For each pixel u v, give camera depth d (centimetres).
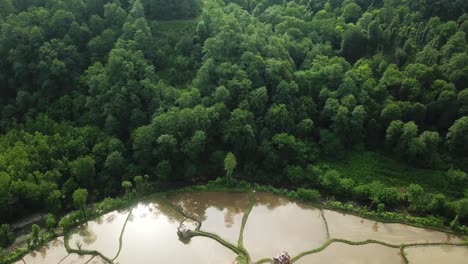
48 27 7644
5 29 7281
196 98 7188
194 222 6116
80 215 6019
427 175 6881
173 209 6378
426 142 6900
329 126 7488
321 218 6253
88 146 6912
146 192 6675
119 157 6700
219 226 6044
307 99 7544
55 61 7256
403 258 5594
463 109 6938
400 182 6869
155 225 6047
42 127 7019
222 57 7619
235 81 7238
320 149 7362
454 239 5947
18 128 7081
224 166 6881
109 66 7231
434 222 6144
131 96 7119
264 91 7194
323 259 5531
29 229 6041
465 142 6838
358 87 7656
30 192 6166
